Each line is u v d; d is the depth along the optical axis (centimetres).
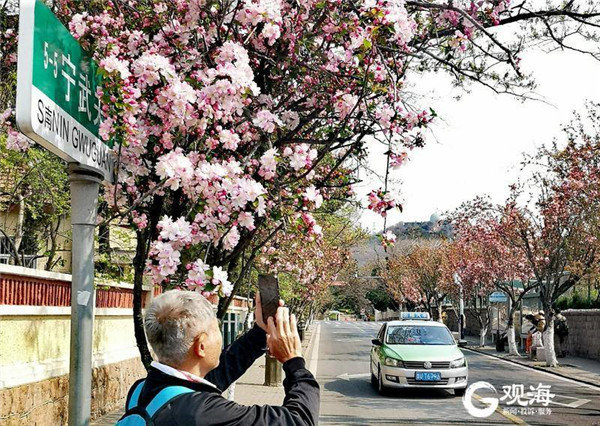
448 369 1630
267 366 1756
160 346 254
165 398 239
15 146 596
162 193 574
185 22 629
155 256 537
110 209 600
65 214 1320
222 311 652
